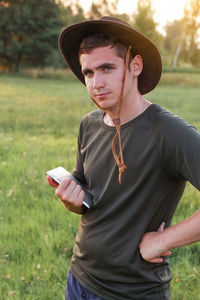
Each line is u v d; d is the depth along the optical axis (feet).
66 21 155.02
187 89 76.18
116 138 4.85
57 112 36.45
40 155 19.11
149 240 4.54
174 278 8.96
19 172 16.66
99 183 5.07
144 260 4.66
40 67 144.05
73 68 5.58
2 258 9.82
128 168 4.64
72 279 5.46
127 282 4.74
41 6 139.13
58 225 11.91
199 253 10.32
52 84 91.81
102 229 4.90
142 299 4.72
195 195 14.16
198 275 8.59
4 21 135.03
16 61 140.87
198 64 202.08
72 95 57.47
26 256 9.91
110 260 4.79
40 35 138.41
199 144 4.15
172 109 33.14
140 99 4.82
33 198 13.69
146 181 4.57
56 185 5.55
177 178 4.63
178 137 4.25
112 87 4.44
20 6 137.28
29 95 57.26
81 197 4.95
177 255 10.20
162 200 4.64
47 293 8.34
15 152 20.54
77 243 5.31
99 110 5.41
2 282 8.79
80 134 5.63
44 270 9.07
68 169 17.04
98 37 4.39
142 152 4.54
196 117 25.71
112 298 4.85
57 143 22.98
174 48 211.61
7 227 11.50
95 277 5.01
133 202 4.66
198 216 4.21
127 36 4.43
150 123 4.54
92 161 5.16
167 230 4.44
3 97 53.11
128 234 4.70
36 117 33.76
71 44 5.14
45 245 10.39
